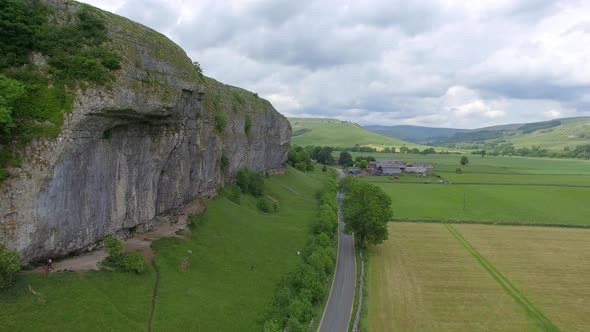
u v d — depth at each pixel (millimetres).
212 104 85750
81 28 48375
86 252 49750
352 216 88062
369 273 76062
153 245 58875
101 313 41781
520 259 86562
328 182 160500
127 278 48969
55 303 40062
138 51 53531
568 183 198750
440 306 63438
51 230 43469
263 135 141875
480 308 63219
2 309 36875
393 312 60781
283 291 58500
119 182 53656
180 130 66562
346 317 58781
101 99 45438
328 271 71750
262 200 105438
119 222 55156
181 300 49906
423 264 82062
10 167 38750
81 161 45938
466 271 78625
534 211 133875
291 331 49312
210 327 47250
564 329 57688
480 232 107375
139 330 42438
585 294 69500
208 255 63688
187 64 67125
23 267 41906
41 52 44375
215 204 84938
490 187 184250
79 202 46906
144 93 51938
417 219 118125
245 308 53688
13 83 39969
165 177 66375
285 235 86375
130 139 54250
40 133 40594
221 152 94375
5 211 38469
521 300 66375
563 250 93062
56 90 42719
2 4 42562
